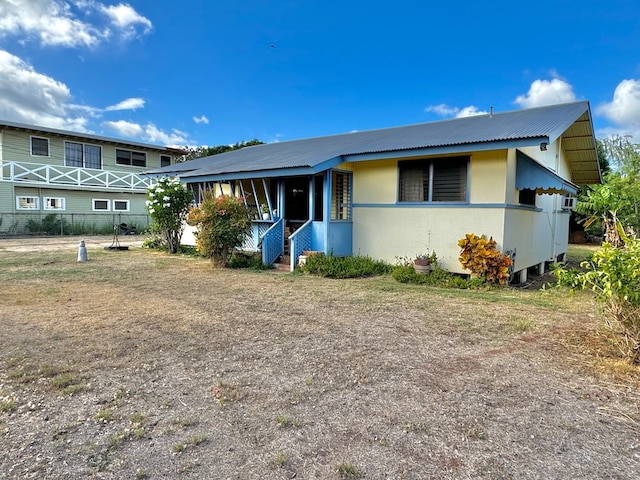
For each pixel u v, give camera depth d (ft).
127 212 85.61
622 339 13.02
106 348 13.87
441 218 29.68
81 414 9.35
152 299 21.95
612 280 11.68
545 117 30.78
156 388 10.75
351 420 9.08
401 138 35.17
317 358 12.99
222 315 18.52
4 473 7.14
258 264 34.37
